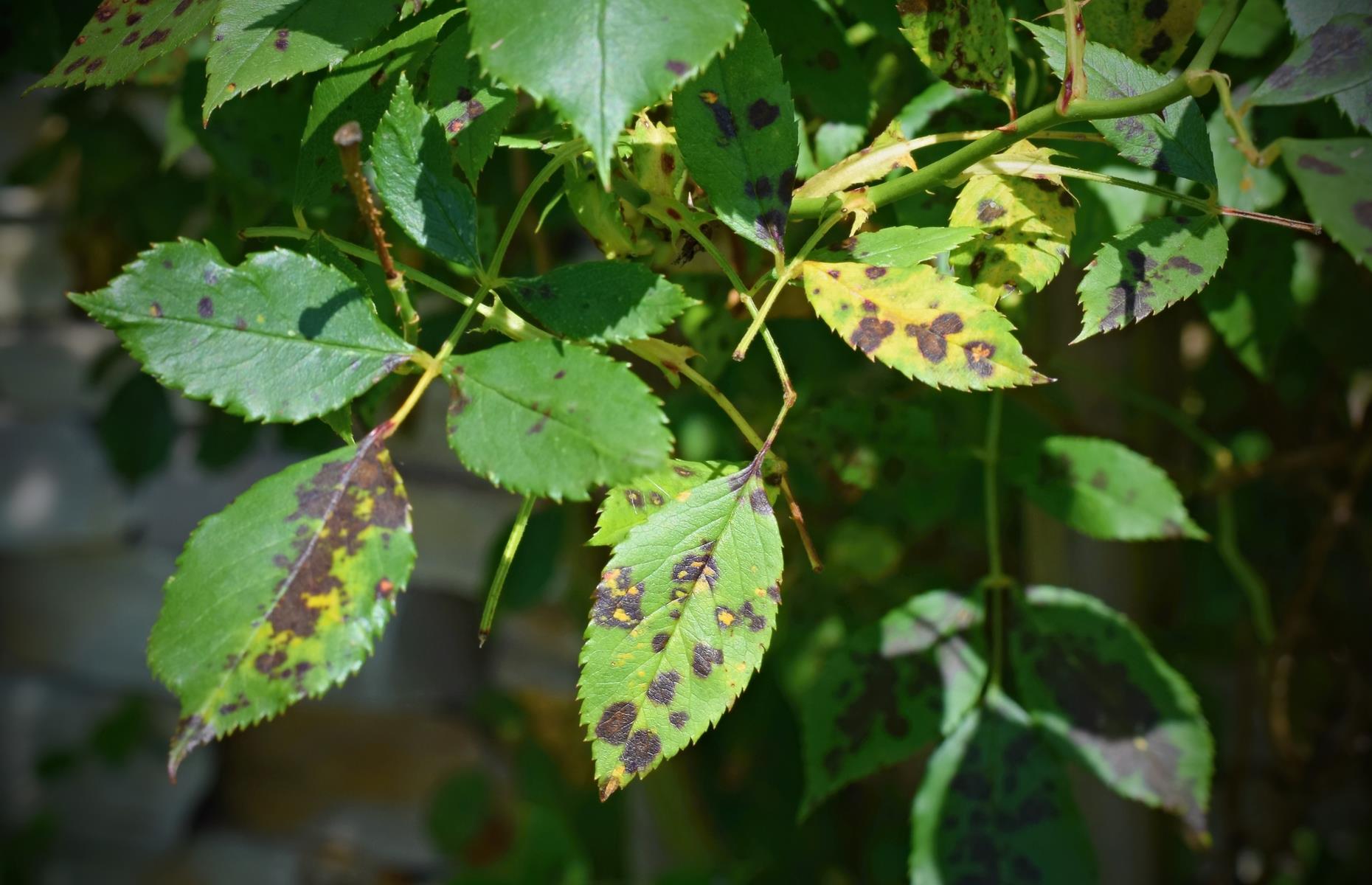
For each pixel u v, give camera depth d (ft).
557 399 0.99
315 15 1.10
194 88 1.41
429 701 3.93
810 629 1.89
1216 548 2.37
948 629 1.39
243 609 0.98
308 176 1.15
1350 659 2.32
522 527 1.11
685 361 1.13
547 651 3.71
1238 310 1.37
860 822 3.11
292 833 4.24
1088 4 1.19
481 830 3.73
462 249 1.08
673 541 1.05
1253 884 2.90
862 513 1.92
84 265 2.49
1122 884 1.90
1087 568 1.83
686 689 1.04
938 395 1.52
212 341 1.01
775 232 1.10
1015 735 1.36
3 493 3.99
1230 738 2.87
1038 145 1.24
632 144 1.14
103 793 4.27
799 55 1.28
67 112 2.11
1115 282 1.08
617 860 3.39
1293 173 1.05
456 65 1.13
